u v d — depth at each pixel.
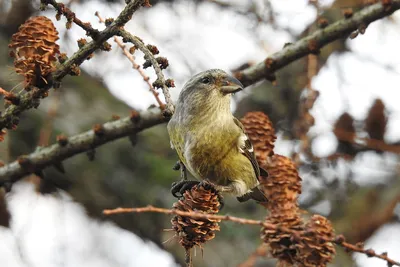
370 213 12.45
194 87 8.53
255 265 12.39
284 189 7.84
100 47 6.91
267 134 8.41
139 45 6.71
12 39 7.04
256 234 12.97
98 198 12.80
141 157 13.23
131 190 12.92
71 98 13.33
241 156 8.36
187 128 8.41
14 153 12.51
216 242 12.65
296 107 13.27
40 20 7.08
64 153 8.87
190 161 8.40
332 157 11.12
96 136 8.84
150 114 8.80
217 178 8.45
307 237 7.05
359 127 11.71
